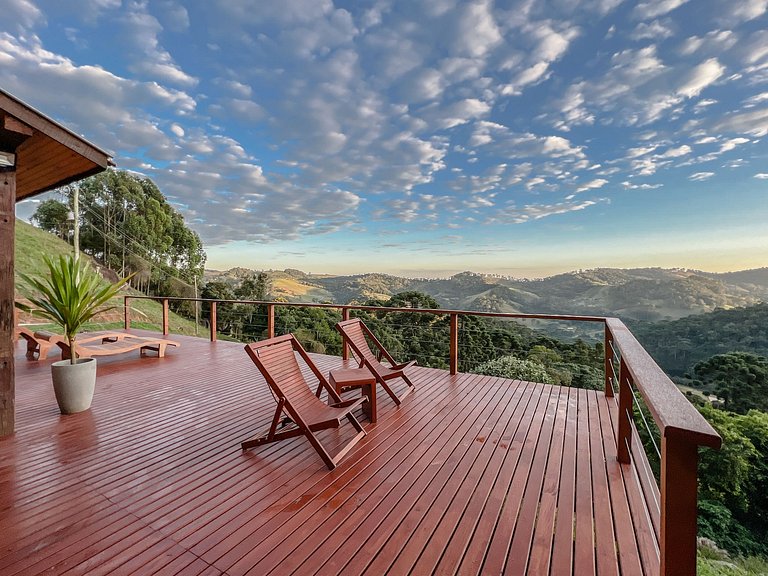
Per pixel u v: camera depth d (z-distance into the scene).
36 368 5.41
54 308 3.60
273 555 1.73
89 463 2.63
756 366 7.83
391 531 1.91
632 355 2.01
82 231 28.55
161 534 1.88
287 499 2.20
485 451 2.82
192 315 26.67
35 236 24.44
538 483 2.37
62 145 3.72
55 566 1.65
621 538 1.86
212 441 3.01
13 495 2.22
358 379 3.45
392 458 2.72
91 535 1.87
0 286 3.09
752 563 5.83
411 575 1.61
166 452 2.81
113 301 18.78
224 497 2.22
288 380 3.09
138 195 30.23
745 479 7.13
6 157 3.14
